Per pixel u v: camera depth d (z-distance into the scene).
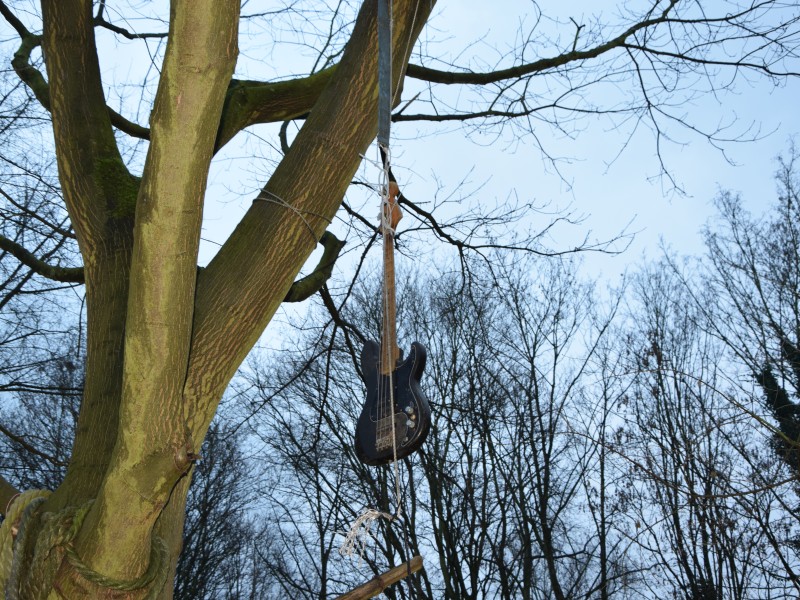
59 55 4.88
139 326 3.29
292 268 4.14
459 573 15.16
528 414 16.64
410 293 16.91
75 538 3.61
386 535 14.96
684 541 13.77
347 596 4.09
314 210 4.19
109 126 4.95
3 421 14.43
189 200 3.25
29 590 3.60
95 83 4.95
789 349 14.87
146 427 3.34
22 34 6.74
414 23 4.41
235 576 21.23
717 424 7.86
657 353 13.30
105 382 4.19
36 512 3.90
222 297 3.98
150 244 3.25
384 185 3.65
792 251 17.06
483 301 14.36
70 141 4.77
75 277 6.57
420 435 4.10
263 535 21.41
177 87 3.19
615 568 15.61
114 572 3.57
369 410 4.30
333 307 6.87
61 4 4.87
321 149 4.25
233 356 3.96
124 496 3.43
